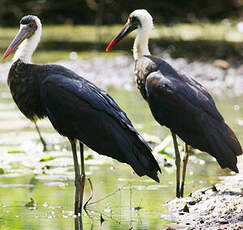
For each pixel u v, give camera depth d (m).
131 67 24.42
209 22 35.09
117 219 9.80
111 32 32.75
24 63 10.47
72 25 35.75
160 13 34.47
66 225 9.54
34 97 10.32
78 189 9.98
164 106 10.62
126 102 19.45
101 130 9.75
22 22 10.88
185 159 10.91
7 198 10.87
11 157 13.47
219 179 12.04
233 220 9.31
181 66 23.94
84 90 9.95
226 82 22.16
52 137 15.25
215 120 10.30
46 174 12.49
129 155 9.58
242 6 35.84
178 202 10.43
